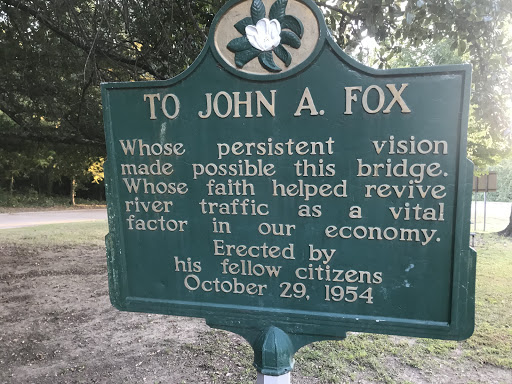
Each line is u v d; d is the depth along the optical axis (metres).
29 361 2.05
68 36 2.73
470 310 0.96
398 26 2.15
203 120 1.09
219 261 1.12
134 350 2.17
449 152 0.96
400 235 1.00
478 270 3.85
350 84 0.99
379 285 1.03
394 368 1.92
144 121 1.12
